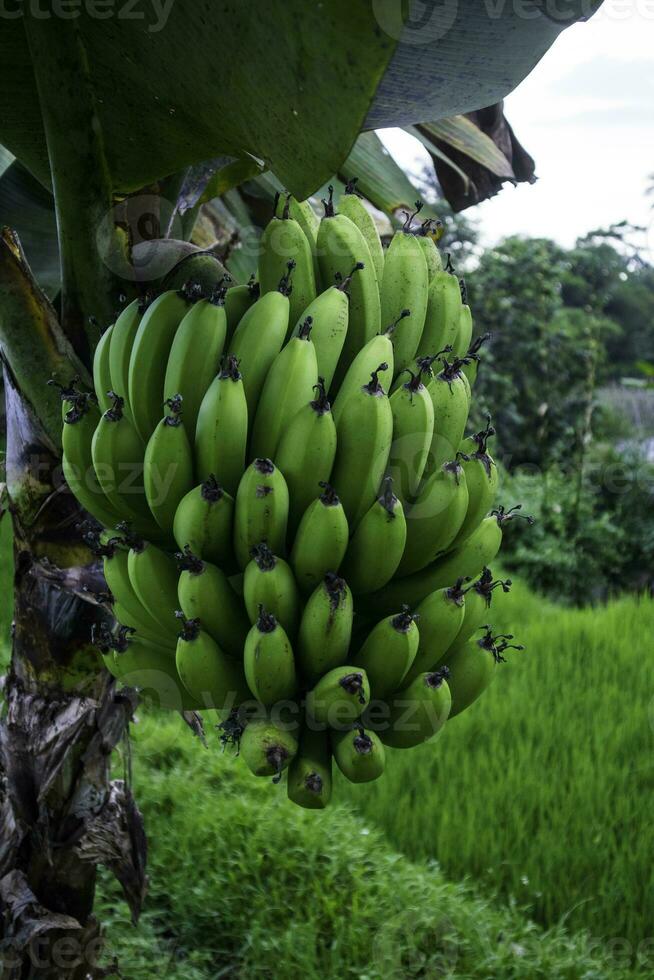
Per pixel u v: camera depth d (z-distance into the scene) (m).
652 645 7.14
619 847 4.68
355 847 4.21
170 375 1.50
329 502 1.40
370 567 1.45
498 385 12.97
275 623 1.35
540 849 4.46
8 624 6.46
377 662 1.42
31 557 2.05
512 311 13.45
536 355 13.38
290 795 1.38
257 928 3.56
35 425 1.92
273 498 1.39
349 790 5.05
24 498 2.01
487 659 1.59
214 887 3.86
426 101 1.42
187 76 1.46
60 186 1.74
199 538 1.43
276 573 1.38
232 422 1.43
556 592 10.61
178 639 1.49
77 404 1.63
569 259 14.56
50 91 1.62
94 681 2.14
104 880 4.03
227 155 1.64
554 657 6.95
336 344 1.53
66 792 2.18
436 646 1.50
